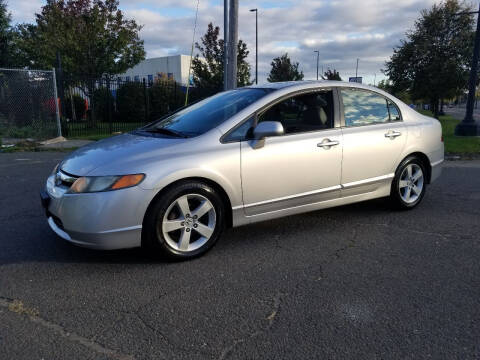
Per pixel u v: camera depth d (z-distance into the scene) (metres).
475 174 7.54
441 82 21.62
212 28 21.66
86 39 19.30
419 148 4.93
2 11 20.47
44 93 12.98
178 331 2.49
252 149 3.71
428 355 2.27
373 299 2.89
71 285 3.09
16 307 2.76
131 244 3.28
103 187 3.16
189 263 3.50
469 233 4.26
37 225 4.45
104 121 16.81
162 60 39.03
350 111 4.45
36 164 8.41
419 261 3.55
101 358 2.24
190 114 4.28
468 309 2.74
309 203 4.14
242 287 3.07
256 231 4.34
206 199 3.53
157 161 3.31
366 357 2.25
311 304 2.82
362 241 4.04
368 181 4.52
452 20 21.86
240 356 2.26
